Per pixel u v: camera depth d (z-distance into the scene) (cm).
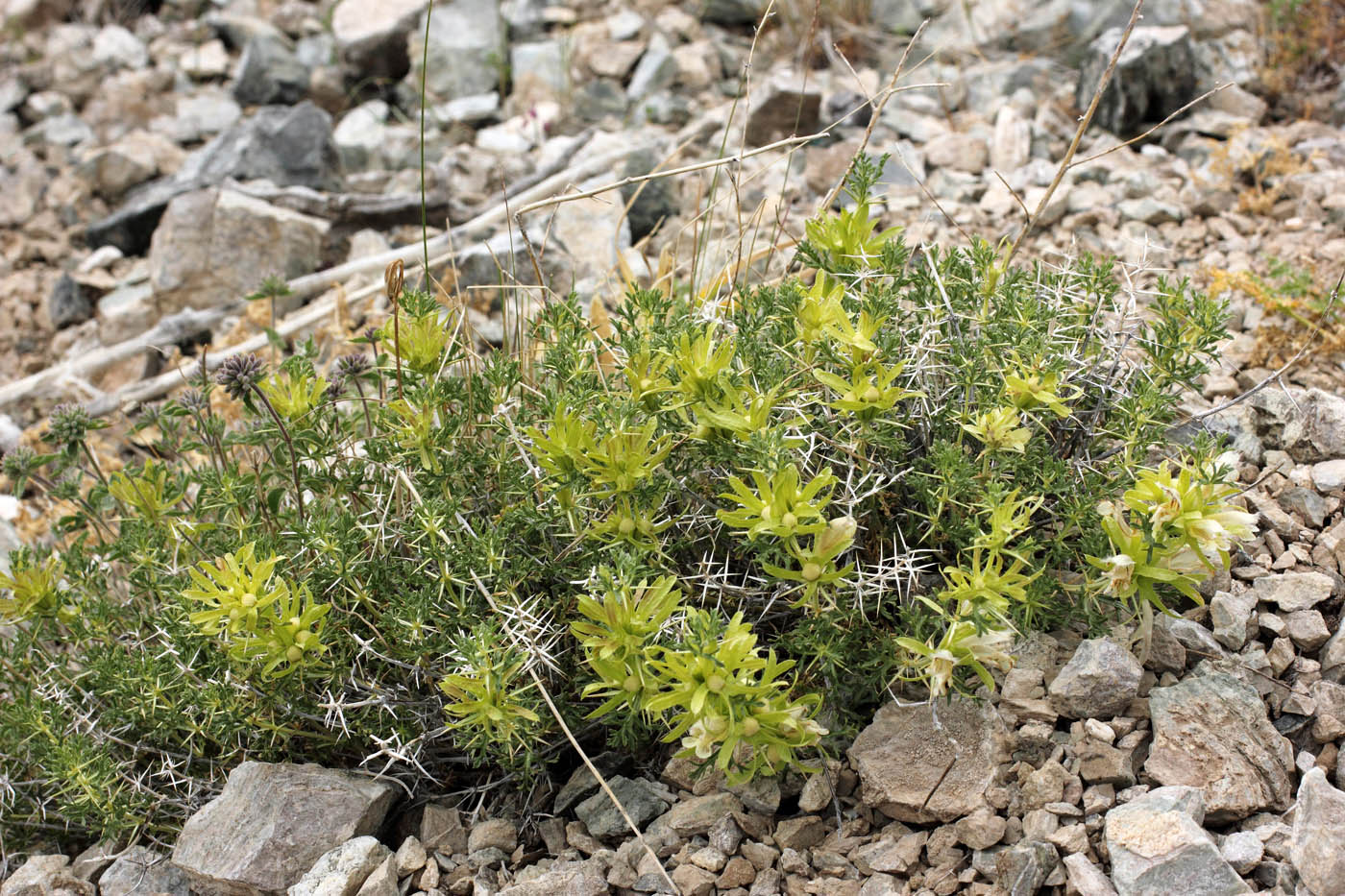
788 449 84
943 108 144
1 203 165
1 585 95
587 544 90
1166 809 83
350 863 88
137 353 133
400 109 173
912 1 164
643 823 89
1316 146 125
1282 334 107
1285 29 143
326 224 141
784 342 92
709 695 82
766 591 90
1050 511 90
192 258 138
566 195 103
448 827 91
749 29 171
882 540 89
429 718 92
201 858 90
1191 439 95
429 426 92
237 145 156
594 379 94
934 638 87
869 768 87
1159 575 85
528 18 176
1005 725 88
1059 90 145
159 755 97
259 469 98
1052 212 124
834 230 94
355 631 93
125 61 194
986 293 93
